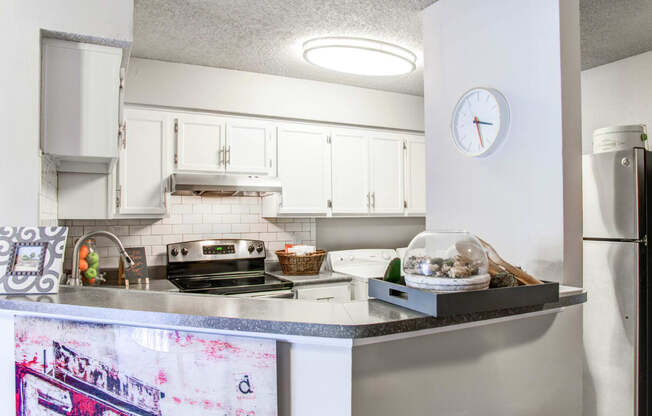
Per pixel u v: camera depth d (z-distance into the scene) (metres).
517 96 1.98
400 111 4.13
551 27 1.84
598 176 2.38
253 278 3.41
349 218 4.21
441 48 2.38
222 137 3.37
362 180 3.92
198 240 3.49
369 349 1.22
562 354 1.68
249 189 3.22
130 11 1.99
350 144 3.88
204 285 3.04
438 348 1.35
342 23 2.65
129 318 1.30
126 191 3.07
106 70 2.02
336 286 3.42
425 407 1.32
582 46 2.91
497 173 2.08
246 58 3.21
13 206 1.81
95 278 2.76
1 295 1.53
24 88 1.83
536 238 1.90
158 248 3.40
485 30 2.13
